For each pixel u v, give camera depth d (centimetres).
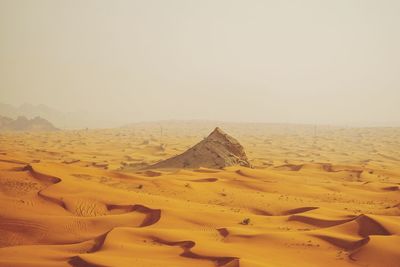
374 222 2705
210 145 6397
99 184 3966
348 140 17875
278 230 2875
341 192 4747
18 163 4897
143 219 3078
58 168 4553
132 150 11588
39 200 3447
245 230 2730
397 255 2219
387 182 5962
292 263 2192
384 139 18238
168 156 10125
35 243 2747
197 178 4931
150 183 4453
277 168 7419
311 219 3114
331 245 2489
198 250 2262
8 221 2948
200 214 3150
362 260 2227
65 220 2981
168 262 2108
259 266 1962
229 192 4328
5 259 2111
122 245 2359
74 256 2161
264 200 4003
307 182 5178
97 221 3008
